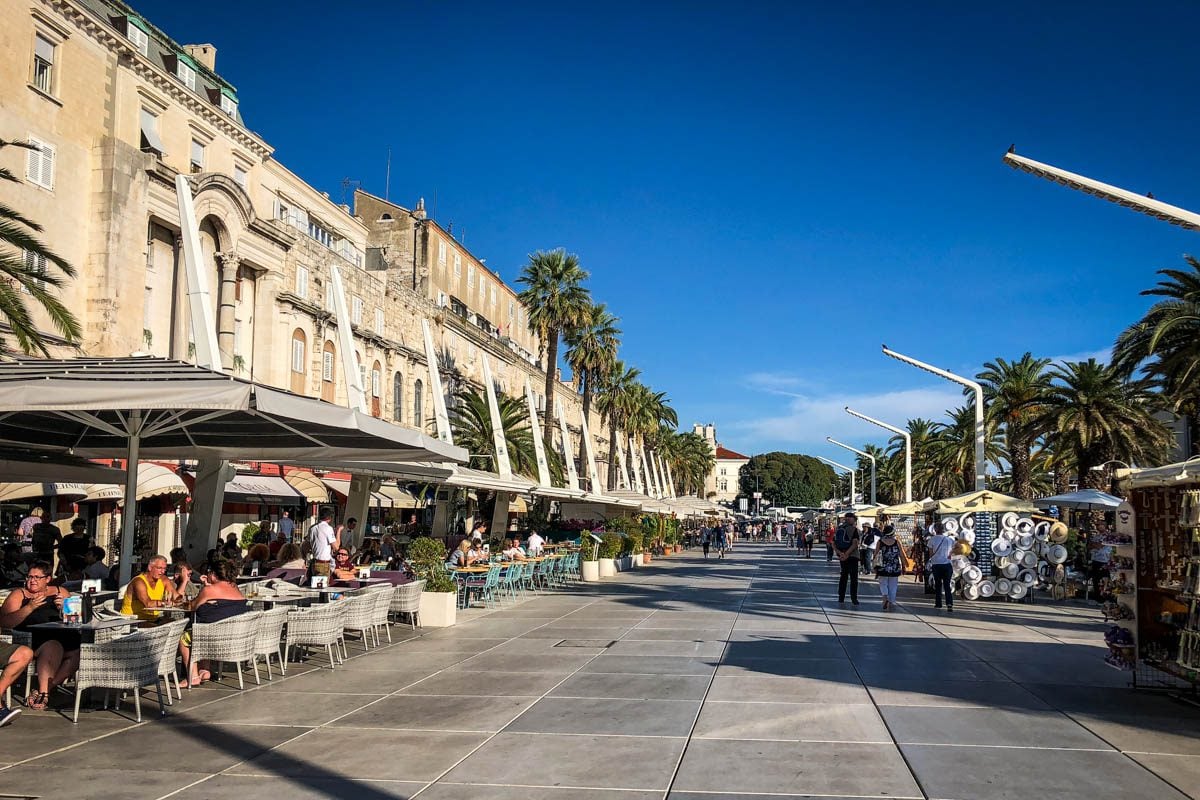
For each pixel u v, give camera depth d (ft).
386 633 53.01
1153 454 132.87
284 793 22.49
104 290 89.66
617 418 259.39
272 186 134.41
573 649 47.19
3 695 30.91
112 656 29.76
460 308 212.64
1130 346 101.71
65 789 22.63
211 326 54.85
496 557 80.64
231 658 34.53
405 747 26.91
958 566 81.10
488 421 152.87
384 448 46.78
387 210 193.88
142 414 41.01
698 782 23.40
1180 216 41.06
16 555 63.67
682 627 57.16
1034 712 31.81
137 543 97.86
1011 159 43.83
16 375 32.68
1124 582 36.91
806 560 174.81
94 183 91.09
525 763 25.23
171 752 26.17
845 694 35.06
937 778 23.70
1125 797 22.13
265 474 103.55
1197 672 32.17
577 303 182.19
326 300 134.10
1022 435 134.21
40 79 86.38
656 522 190.29
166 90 104.99
